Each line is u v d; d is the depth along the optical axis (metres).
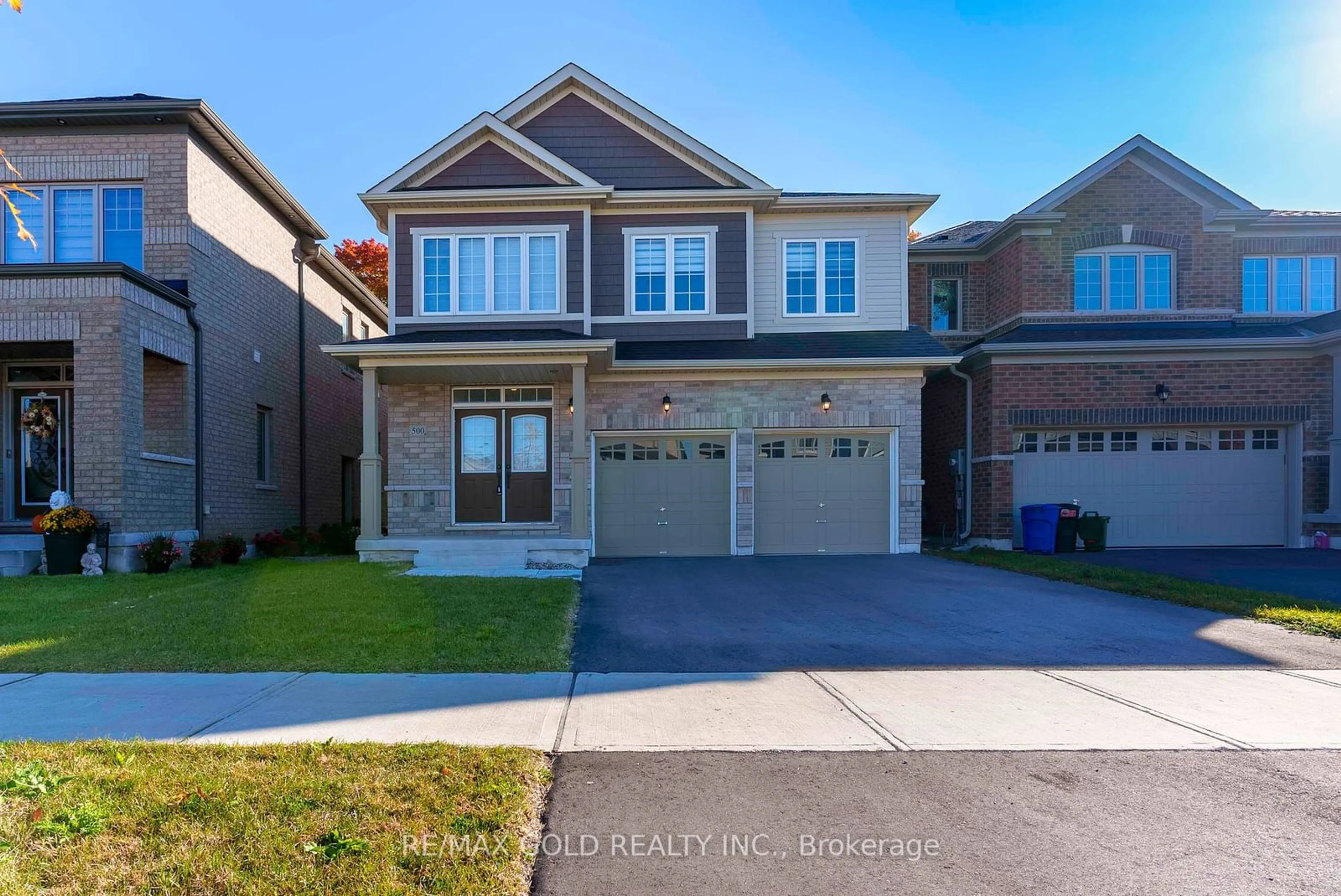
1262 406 15.29
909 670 6.29
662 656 6.68
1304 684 5.86
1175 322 16.67
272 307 16.56
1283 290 17.47
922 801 3.85
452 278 14.61
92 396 11.48
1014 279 16.91
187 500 13.27
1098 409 15.35
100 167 13.38
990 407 15.54
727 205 15.12
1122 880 3.15
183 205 13.34
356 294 21.47
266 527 16.14
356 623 7.54
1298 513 15.30
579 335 14.05
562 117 15.34
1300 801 3.86
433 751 4.23
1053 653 6.83
